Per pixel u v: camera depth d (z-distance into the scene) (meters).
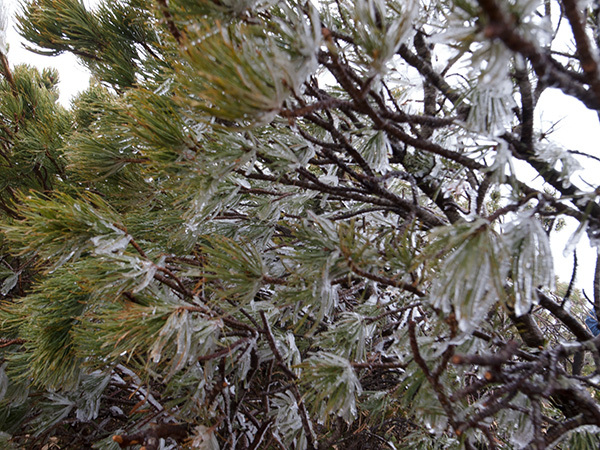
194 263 0.49
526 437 0.32
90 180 0.51
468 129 0.31
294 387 0.45
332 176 0.46
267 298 0.59
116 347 0.36
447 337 0.33
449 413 0.28
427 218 0.37
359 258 0.30
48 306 0.41
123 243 0.36
